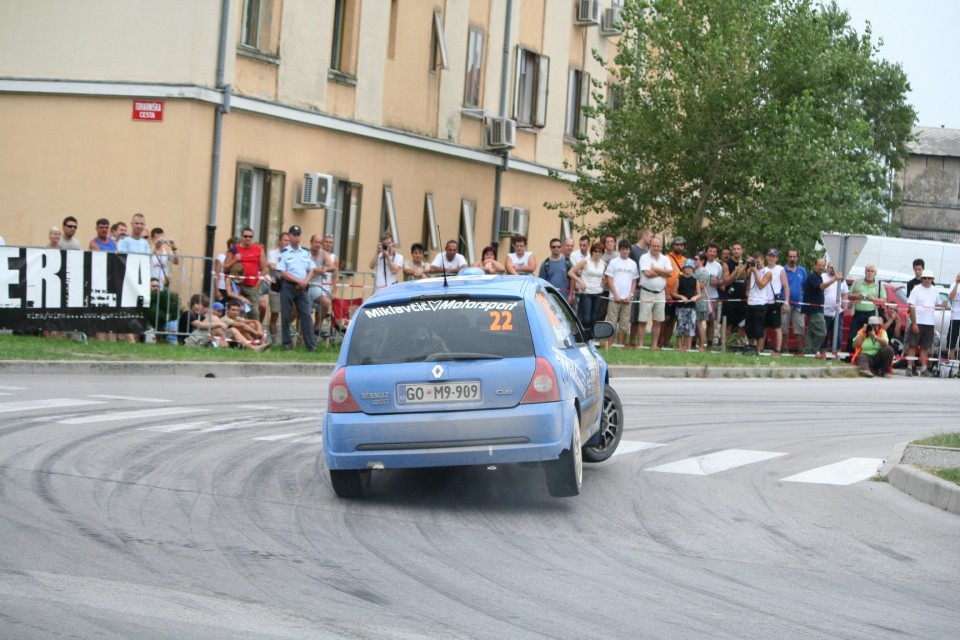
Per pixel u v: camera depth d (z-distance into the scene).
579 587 11.55
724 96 50.97
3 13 40.22
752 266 42.06
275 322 36.69
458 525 14.30
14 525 13.08
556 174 58.56
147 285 33.47
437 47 50.91
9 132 40.25
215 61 39.22
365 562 12.27
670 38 53.38
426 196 50.81
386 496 16.02
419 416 15.02
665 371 36.31
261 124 41.28
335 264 37.34
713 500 16.23
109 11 39.09
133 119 38.84
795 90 52.59
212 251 39.28
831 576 12.38
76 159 39.47
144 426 20.59
